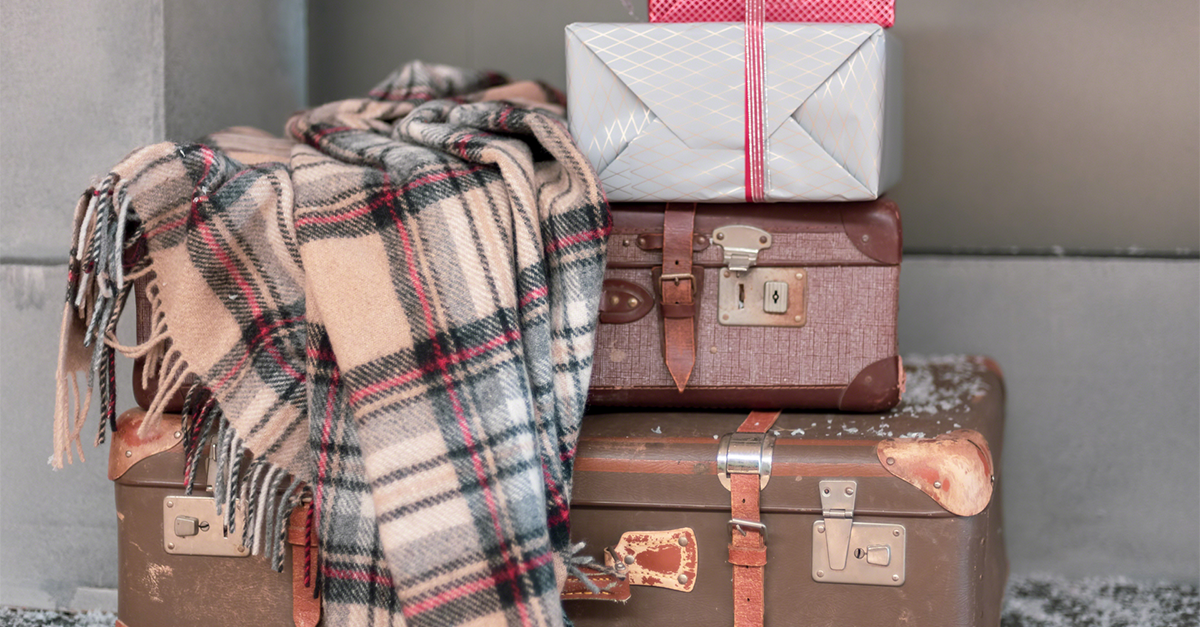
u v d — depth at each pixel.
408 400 0.97
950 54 1.63
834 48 1.07
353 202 1.04
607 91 1.13
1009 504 1.65
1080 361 1.60
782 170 1.10
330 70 1.86
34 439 1.48
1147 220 1.58
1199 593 1.53
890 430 1.09
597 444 1.09
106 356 1.05
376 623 1.00
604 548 1.09
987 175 1.64
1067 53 1.59
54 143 1.43
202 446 1.09
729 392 1.18
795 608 1.05
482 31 1.80
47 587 1.51
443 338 0.99
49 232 1.44
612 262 1.18
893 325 1.14
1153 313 1.56
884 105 1.10
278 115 1.77
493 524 0.94
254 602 1.12
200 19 1.49
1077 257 1.59
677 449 1.07
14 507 1.50
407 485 0.95
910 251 1.68
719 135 1.11
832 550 1.03
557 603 0.95
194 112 1.48
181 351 1.02
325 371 1.03
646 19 1.74
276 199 1.05
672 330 1.17
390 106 1.38
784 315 1.16
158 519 1.14
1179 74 1.55
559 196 1.08
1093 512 1.61
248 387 1.04
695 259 1.17
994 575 1.21
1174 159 1.56
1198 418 1.55
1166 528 1.58
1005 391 1.54
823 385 1.16
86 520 1.49
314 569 1.09
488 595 0.93
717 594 1.07
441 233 1.01
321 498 1.02
